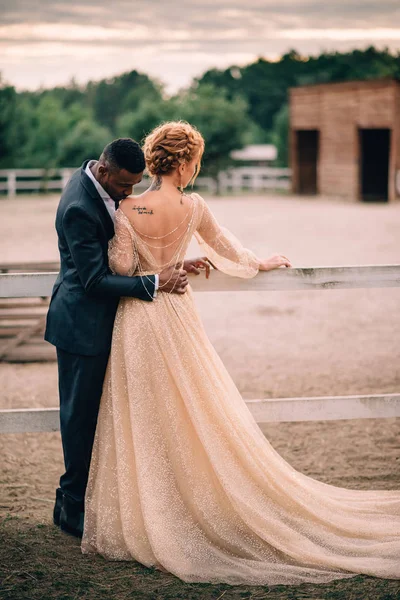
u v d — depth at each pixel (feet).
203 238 11.32
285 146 153.07
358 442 16.62
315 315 30.73
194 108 107.24
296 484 11.33
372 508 11.59
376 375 21.80
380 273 11.96
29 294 11.40
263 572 10.10
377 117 84.58
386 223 62.75
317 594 9.67
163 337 10.59
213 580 9.98
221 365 11.30
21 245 50.24
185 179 10.80
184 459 10.58
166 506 10.48
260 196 100.78
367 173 92.89
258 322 29.60
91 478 10.84
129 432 10.59
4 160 121.60
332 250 46.98
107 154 10.16
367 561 10.30
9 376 22.45
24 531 11.57
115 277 10.41
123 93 287.69
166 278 10.66
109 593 9.75
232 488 10.54
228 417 10.84
